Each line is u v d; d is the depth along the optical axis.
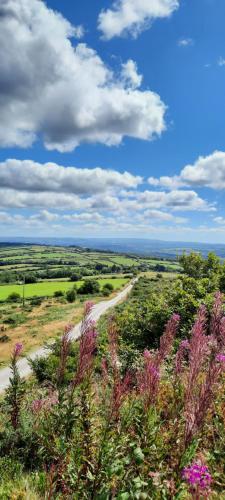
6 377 31.19
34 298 105.44
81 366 4.11
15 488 4.23
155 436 3.64
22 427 6.28
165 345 3.99
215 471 3.76
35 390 7.71
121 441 3.62
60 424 4.27
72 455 3.81
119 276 172.25
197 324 3.23
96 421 4.07
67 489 3.65
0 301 100.25
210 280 21.11
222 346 3.27
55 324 59.84
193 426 2.92
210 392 2.91
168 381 5.10
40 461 5.25
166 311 16.67
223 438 4.16
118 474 3.46
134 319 17.77
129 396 4.21
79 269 193.62
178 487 2.92
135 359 9.03
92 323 4.13
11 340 48.50
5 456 5.72
